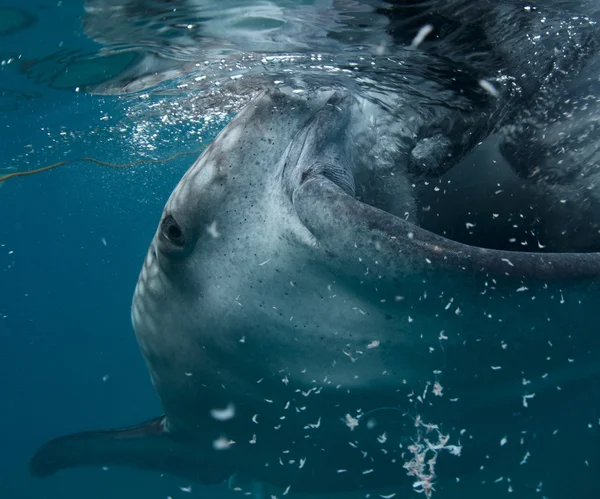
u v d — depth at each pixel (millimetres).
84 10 5160
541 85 2170
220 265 2320
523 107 2156
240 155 2191
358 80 3789
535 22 2748
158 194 25547
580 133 1933
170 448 4219
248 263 2191
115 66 6824
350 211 1654
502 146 2119
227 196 2209
